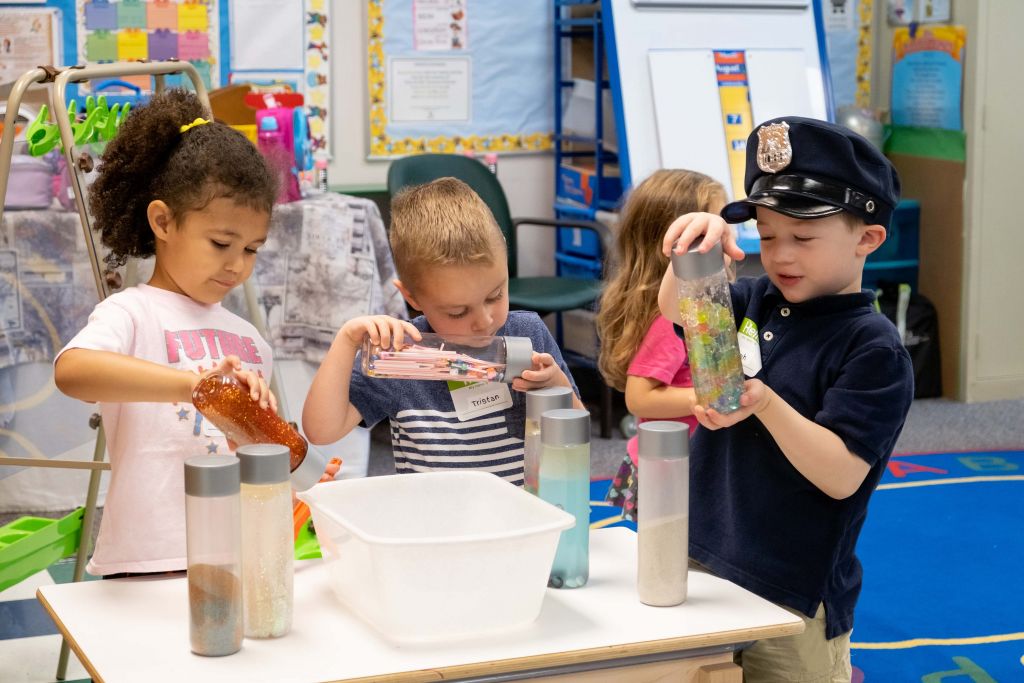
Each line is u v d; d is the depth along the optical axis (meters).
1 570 1.59
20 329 2.15
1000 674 2.16
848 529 1.34
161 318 1.36
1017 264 4.21
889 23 4.44
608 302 2.01
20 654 2.19
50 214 2.21
